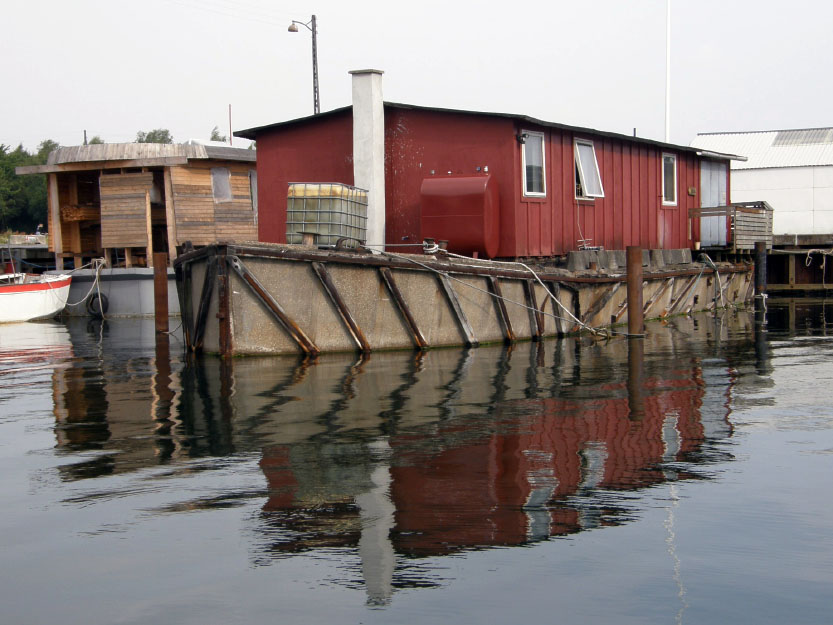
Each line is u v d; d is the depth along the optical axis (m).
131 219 27.48
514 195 16.73
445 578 4.79
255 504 6.04
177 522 5.70
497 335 15.89
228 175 28.69
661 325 20.22
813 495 6.18
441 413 9.14
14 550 5.29
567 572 4.85
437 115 17.28
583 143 19.39
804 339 16.92
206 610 4.46
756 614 4.38
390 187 17.70
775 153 43.41
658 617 4.35
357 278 13.77
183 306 15.38
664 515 5.75
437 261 14.59
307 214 14.41
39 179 78.56
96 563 5.07
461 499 6.10
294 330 13.41
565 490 6.29
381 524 5.60
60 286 26.56
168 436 8.22
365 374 11.92
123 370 13.35
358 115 16.58
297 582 4.76
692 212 24.84
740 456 7.28
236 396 10.32
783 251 33.47
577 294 17.70
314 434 8.15
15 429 8.79
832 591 4.62
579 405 9.60
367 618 4.35
